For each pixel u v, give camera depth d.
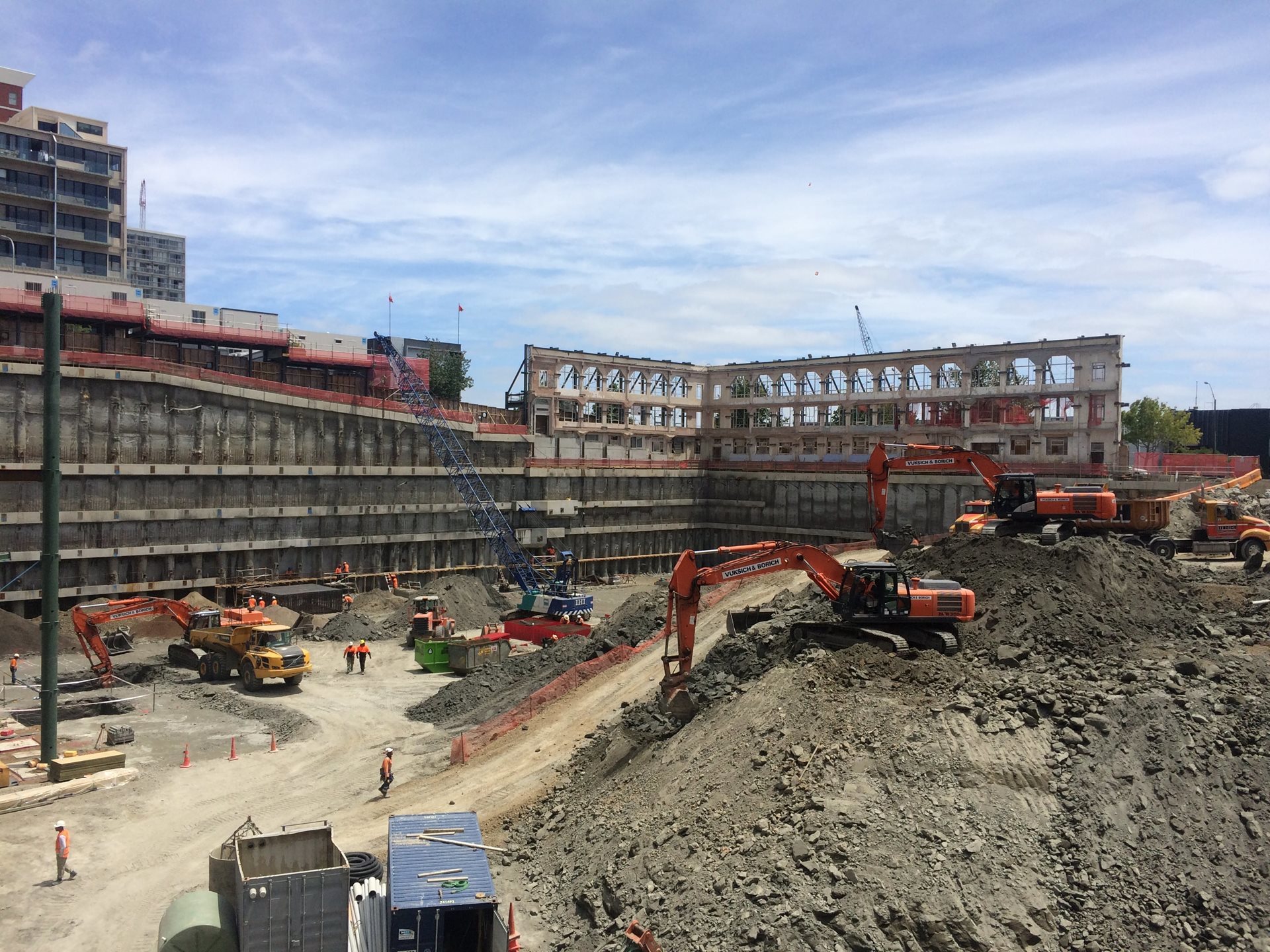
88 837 27.72
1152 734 21.84
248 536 69.19
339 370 84.88
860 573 27.41
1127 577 31.69
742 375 108.94
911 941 16.62
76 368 60.09
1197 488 66.81
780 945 16.52
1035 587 29.03
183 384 65.25
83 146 94.25
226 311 84.94
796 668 25.62
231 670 48.22
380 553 77.88
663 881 19.84
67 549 60.06
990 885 17.70
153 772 33.78
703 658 36.84
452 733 38.75
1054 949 16.94
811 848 18.55
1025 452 84.88
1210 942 17.44
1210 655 26.77
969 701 22.55
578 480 93.06
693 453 112.94
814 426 102.06
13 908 23.23
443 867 19.45
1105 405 80.06
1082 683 24.12
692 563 28.70
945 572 32.53
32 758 33.66
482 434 85.81
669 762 24.84
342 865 19.48
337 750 36.75
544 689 39.44
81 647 51.66
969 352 88.19
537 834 25.88
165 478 64.75
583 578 92.25
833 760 21.12
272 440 70.88
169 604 49.41
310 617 62.22
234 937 18.28
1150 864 18.86
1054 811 19.72
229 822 28.95
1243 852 19.31
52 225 92.81
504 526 84.00
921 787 19.97
